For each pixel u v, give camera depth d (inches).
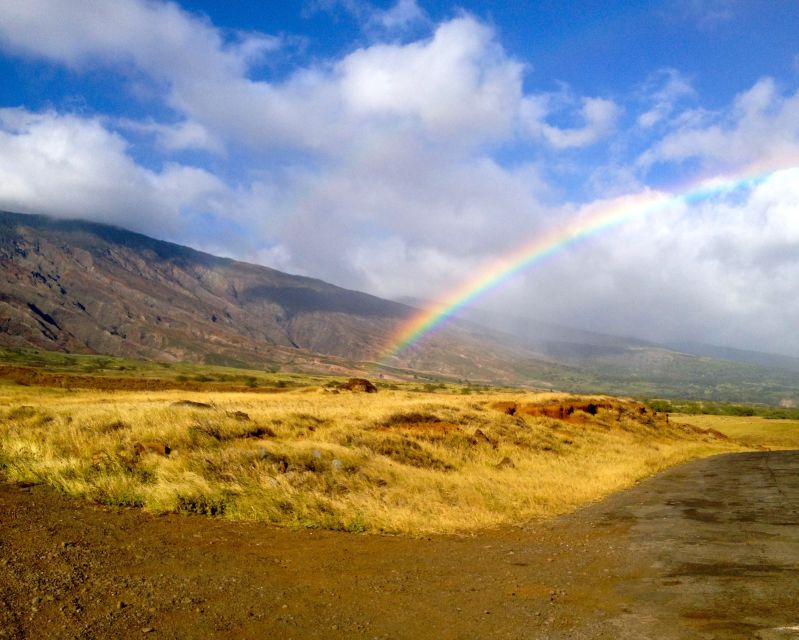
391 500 523.2
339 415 944.3
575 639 216.4
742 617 235.6
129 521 400.5
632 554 369.1
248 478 515.2
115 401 1285.7
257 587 278.5
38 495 451.2
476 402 1633.9
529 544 407.5
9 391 1770.4
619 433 1608.0
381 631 226.7
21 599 239.6
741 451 1731.1
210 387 2918.3
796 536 421.4
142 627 220.7
